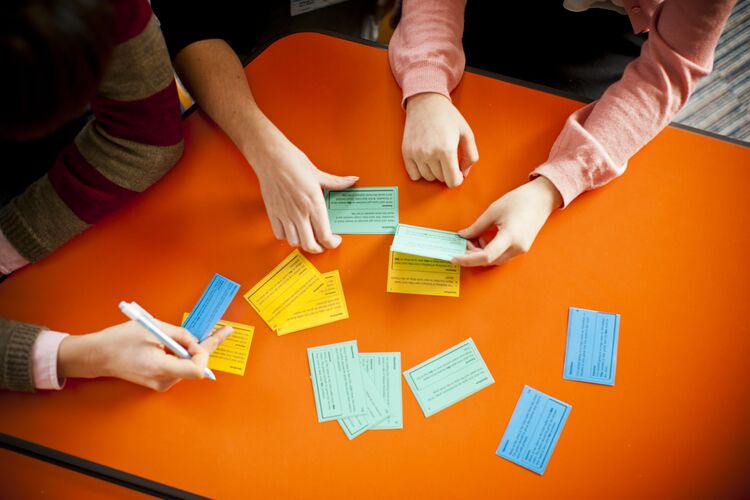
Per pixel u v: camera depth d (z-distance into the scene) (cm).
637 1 130
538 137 114
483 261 101
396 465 96
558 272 106
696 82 110
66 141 161
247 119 110
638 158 112
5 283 108
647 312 104
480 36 174
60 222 106
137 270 108
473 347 101
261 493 96
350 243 108
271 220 106
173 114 105
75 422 100
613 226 108
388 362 101
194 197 111
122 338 99
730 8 101
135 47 92
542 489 96
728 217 109
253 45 164
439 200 110
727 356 102
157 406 100
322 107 117
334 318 103
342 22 163
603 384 100
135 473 97
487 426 98
